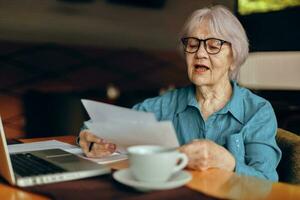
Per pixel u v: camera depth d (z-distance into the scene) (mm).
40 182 863
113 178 900
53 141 1380
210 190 834
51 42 3270
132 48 3582
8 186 863
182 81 3781
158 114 1403
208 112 1319
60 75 3350
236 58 1276
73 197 778
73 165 973
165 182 798
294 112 2562
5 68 3129
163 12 3600
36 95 3129
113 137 1029
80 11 3324
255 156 1170
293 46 2693
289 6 2699
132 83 3637
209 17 1249
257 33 2902
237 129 1254
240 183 888
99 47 3459
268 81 2848
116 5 3445
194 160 980
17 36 3139
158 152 814
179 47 1362
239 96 1304
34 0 3145
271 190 840
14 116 3170
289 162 1226
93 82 3482
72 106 3145
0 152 879
